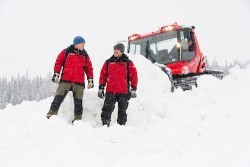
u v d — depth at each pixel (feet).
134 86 17.56
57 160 11.90
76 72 17.30
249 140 13.42
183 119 17.49
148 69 22.82
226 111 17.60
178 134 15.55
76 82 17.21
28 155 12.16
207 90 20.12
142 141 14.52
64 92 17.03
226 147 13.17
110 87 17.51
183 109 19.04
